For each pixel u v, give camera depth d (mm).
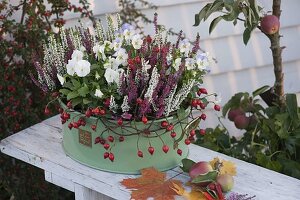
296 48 2838
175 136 1706
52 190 2432
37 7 2410
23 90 2301
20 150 1860
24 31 2285
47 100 2328
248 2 1963
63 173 1760
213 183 1622
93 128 1671
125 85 1663
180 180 1704
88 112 1638
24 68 2303
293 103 2240
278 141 2271
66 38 1882
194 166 1664
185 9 2654
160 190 1647
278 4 2162
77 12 2449
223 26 2711
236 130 2850
